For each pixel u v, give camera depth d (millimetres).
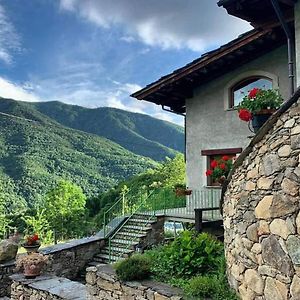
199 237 6035
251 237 4164
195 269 5578
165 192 13047
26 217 26734
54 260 11125
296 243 3510
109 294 6160
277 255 3723
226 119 10578
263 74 9891
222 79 10766
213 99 10914
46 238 23594
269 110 6684
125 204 14398
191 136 11320
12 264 9758
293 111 3703
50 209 27047
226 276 4980
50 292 7754
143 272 5875
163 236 11992
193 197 11203
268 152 3959
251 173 4242
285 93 9430
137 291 5582
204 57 10031
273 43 9680
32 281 8625
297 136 3621
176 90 11336
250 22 8164
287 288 3580
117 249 11719
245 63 10266
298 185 3543
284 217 3666
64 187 28828
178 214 11336
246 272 4258
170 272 5742
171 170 28375
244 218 4336
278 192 3771
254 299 4070
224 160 8523
